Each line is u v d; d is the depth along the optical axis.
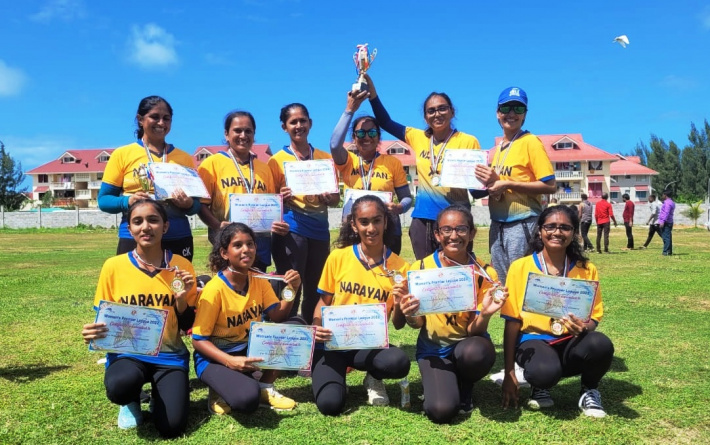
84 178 66.81
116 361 3.57
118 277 3.75
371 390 4.02
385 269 4.09
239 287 3.98
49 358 5.25
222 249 3.92
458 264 4.02
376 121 5.27
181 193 4.32
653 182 73.75
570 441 3.30
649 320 6.61
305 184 4.95
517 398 3.92
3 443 3.30
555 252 3.98
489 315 3.72
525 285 3.86
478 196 5.05
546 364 3.62
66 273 12.69
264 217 4.70
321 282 4.21
